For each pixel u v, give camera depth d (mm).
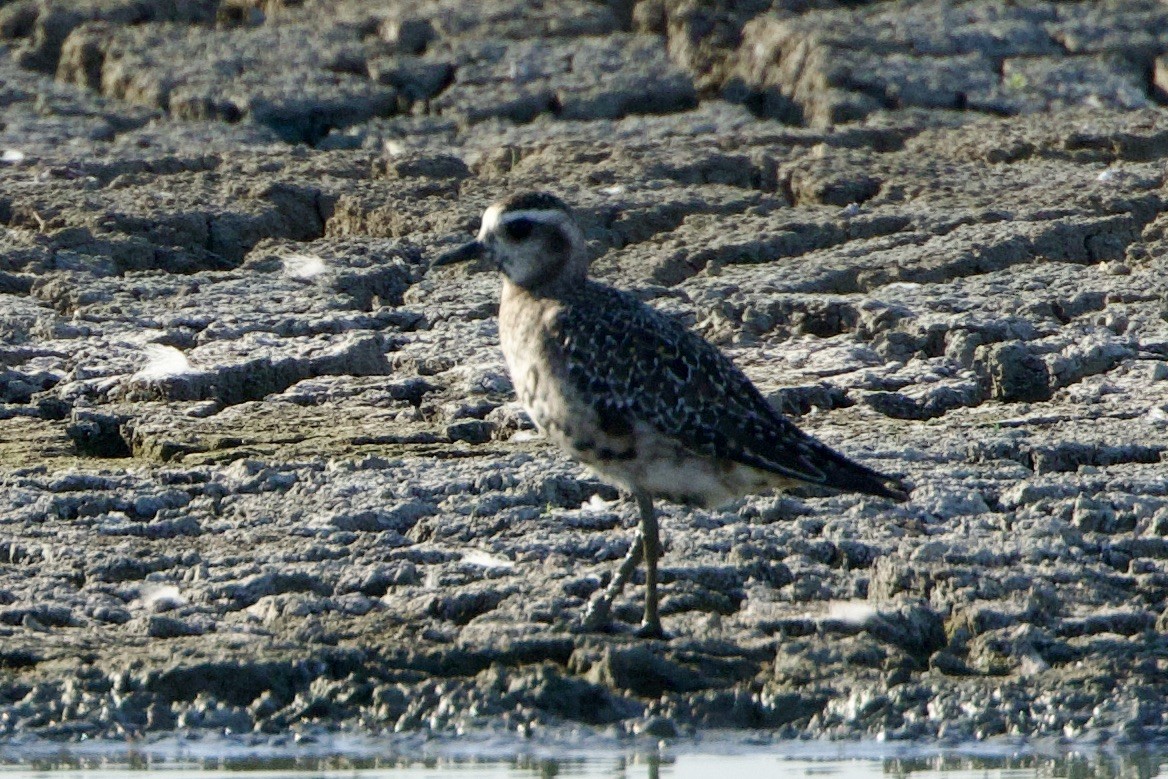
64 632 10992
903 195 21812
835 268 18969
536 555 11969
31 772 9781
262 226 20594
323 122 26250
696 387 10852
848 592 11594
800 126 26906
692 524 12430
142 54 27641
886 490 10898
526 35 28922
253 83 26891
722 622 11219
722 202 21422
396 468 13492
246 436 14359
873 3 30297
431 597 11336
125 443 14633
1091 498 12820
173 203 20906
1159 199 21234
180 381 15531
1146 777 9930
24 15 29344
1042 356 16219
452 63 27938
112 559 11758
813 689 10625
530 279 11352
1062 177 22531
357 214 21109
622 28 29688
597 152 23578
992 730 10383
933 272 18891
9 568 11688
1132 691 10656
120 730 10219
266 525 12453
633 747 10211
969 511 12750
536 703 10484
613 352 10883
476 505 12672
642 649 10711
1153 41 28469
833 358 16484
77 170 22547
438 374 16219
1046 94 26953
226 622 11141
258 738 10234
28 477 13203
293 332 17188
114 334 16969
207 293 18297
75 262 19078
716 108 27078
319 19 29812
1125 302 17875
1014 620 11188
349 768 9898
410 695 10492
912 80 26844
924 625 11242
